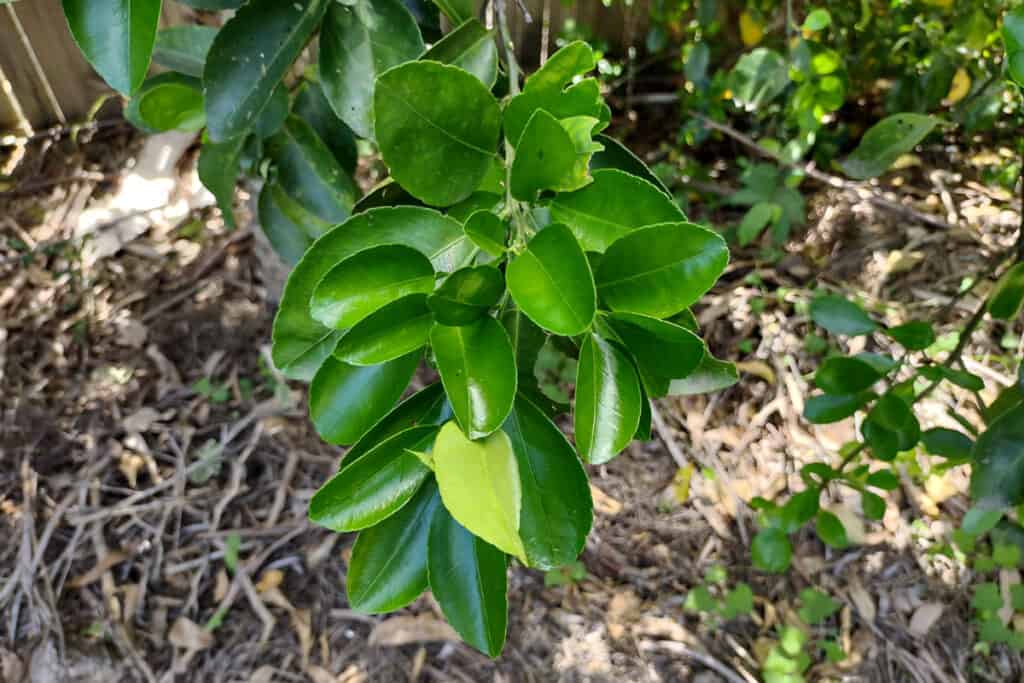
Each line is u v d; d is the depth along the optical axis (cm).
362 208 56
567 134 47
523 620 139
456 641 137
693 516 150
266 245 151
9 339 164
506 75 61
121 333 167
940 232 176
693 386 57
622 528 149
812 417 88
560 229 45
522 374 53
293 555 145
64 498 148
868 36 167
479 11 64
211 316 169
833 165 190
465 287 46
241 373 163
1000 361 156
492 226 47
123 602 139
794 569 144
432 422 50
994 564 140
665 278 47
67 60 182
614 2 187
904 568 144
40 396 158
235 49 62
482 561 48
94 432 154
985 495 73
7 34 173
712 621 140
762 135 194
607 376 47
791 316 170
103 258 178
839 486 151
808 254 178
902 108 168
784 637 134
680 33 196
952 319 162
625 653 137
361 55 63
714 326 170
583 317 44
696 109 190
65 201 186
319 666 135
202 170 86
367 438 50
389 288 47
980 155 187
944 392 153
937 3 150
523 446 48
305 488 152
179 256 179
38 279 173
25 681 131
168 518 147
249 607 140
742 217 187
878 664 135
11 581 138
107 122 196
